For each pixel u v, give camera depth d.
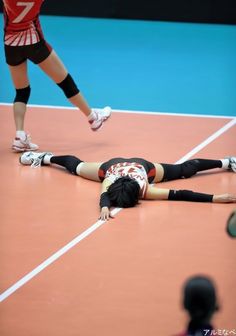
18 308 13.15
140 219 17.50
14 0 20.58
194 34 38.91
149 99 29.02
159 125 25.59
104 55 35.16
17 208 18.17
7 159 22.12
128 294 13.72
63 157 21.12
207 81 31.44
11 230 16.78
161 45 36.88
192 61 34.31
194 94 29.70
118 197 18.09
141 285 14.09
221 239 16.39
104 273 14.62
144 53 35.53
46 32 38.84
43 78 31.78
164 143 23.48
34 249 15.77
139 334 12.26
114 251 15.69
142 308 13.18
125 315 12.92
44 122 25.88
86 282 14.21
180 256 15.47
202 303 7.12
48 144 23.41
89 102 28.55
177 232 16.75
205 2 40.53
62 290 13.87
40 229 16.86
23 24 21.08
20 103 22.69
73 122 25.94
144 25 40.59
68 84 22.20
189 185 19.94
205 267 14.91
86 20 41.44
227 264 15.07
